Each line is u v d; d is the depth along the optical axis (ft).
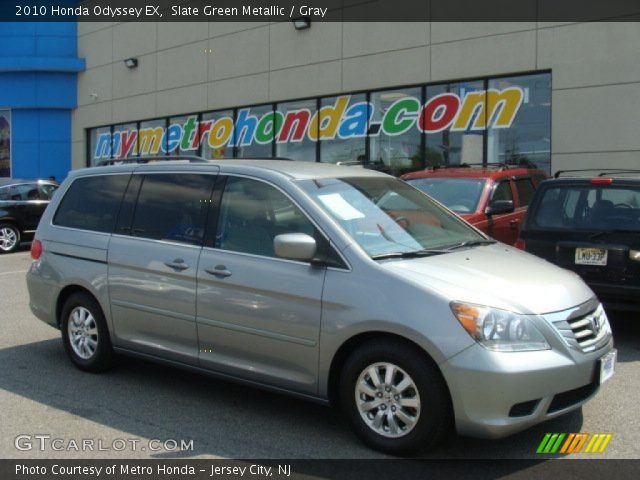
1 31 77.15
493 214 28.91
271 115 57.88
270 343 15.70
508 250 17.38
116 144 73.20
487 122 45.32
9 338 24.80
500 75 44.42
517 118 44.09
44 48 76.64
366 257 14.74
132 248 18.75
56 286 20.67
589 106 40.78
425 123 48.29
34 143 78.28
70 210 21.17
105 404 17.66
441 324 13.37
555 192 23.91
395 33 49.11
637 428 15.69
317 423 16.26
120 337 19.20
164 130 67.67
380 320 13.93
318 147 54.60
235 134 60.90
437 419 13.50
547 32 42.16
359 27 51.08
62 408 17.39
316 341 14.92
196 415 16.84
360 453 14.44
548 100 42.73
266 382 15.99
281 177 16.66
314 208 15.75
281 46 56.29
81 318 20.38
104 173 20.71
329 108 53.72
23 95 77.56
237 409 17.26
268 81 57.41
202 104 63.10
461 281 14.15
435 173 32.24
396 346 13.92
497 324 13.25
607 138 40.27
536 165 43.29
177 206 18.37
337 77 52.60
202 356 17.19
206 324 16.89
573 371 13.60
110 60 72.79
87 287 19.80
